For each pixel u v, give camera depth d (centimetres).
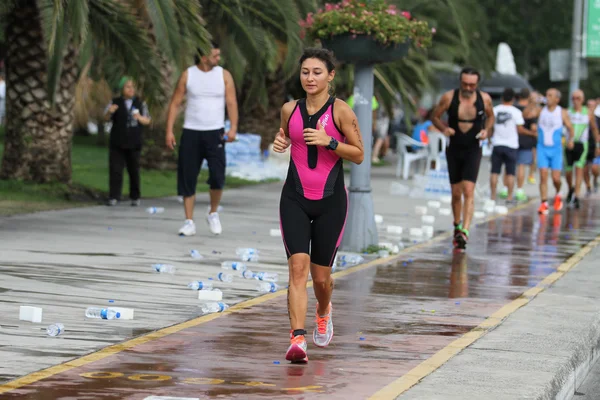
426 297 1633
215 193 2355
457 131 2317
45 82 3130
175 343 1226
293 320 1156
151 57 2806
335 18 2086
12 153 3139
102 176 3853
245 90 5094
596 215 3338
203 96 2303
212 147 2319
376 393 1012
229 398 986
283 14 3209
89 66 3759
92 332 1270
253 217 2839
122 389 1004
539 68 11325
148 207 3016
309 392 1015
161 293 1573
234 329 1321
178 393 998
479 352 1211
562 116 3384
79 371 1071
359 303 1561
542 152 3375
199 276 1761
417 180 3938
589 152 4147
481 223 2983
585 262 2133
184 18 2612
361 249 2188
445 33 5997
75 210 2798
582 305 1570
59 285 1595
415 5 5628
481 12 6375
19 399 956
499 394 1012
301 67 1180
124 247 2083
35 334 1246
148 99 2839
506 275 1911
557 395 1087
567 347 1251
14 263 1789
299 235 1179
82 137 6862
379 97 5672
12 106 3134
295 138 1184
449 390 1024
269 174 4500
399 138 5050
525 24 10644
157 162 4128
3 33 3562
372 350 1227
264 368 1116
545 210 3338
